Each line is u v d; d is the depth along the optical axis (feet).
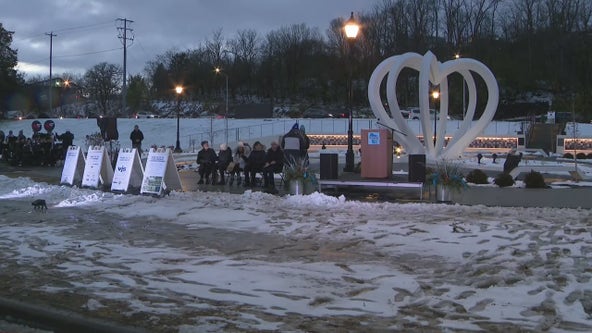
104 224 36.01
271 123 179.22
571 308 18.06
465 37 284.41
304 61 336.49
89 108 374.22
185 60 368.68
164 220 37.24
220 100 342.23
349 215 36.60
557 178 66.95
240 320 17.43
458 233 30.53
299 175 47.06
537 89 265.75
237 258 26.09
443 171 43.91
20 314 18.98
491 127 174.40
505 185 54.39
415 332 16.28
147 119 201.87
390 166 51.78
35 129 103.86
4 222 37.06
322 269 23.79
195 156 112.06
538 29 278.26
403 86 273.33
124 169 52.13
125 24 246.06
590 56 252.01
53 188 55.31
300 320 17.40
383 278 22.22
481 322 17.03
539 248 26.78
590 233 29.96
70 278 22.77
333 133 156.35
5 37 265.95
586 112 196.34
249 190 47.57
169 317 17.92
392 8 289.94
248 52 354.33
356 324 17.01
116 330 16.93
